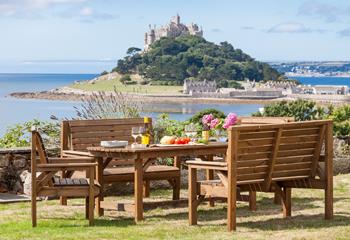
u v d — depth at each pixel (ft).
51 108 329.11
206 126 29.45
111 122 32.96
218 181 26.45
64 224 26.23
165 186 36.68
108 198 33.76
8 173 34.68
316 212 29.22
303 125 26.22
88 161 28.43
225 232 24.68
